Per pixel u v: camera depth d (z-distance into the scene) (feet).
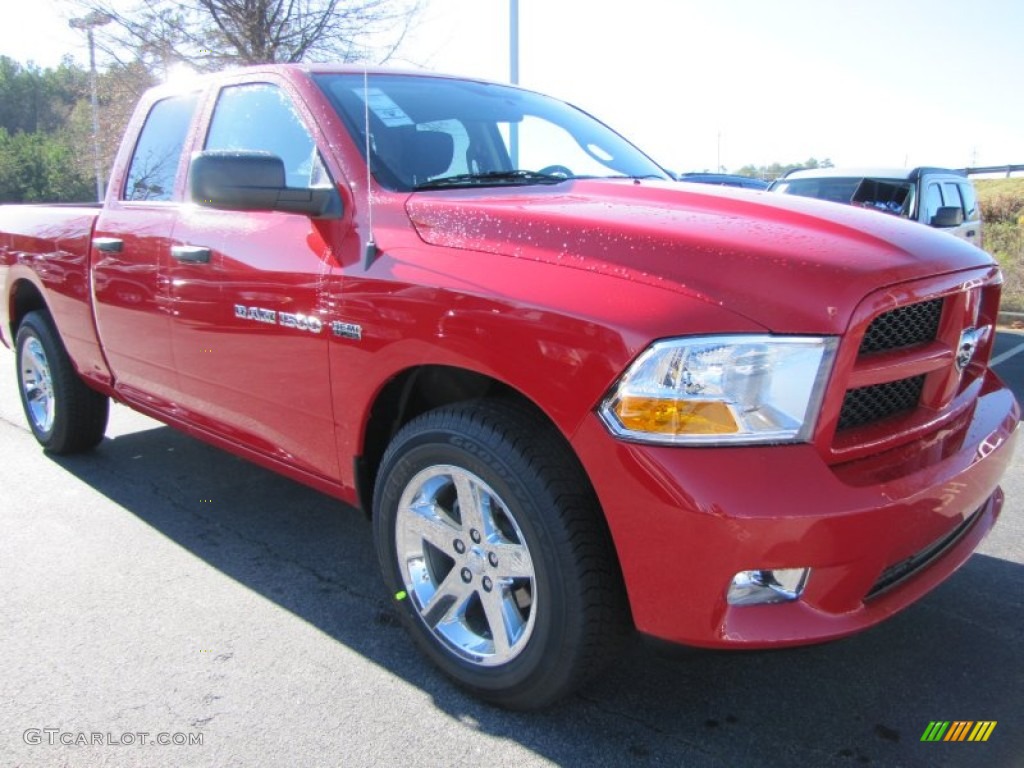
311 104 9.98
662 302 6.48
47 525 12.51
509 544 7.60
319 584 10.75
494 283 7.33
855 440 6.84
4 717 7.97
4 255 15.69
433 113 10.64
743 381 6.25
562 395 6.77
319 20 40.01
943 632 9.53
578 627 7.07
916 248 7.39
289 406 9.70
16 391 21.11
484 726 7.88
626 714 8.05
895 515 6.51
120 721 7.92
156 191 12.30
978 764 7.36
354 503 9.45
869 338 6.88
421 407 9.06
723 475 6.18
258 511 13.15
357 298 8.42
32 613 9.92
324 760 7.41
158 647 9.22
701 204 8.36
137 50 42.06
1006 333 33.45
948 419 7.84
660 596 6.57
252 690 8.43
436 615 8.45
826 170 36.55
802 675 8.71
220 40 40.60
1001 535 12.18
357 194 8.98
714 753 7.51
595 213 7.74
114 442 16.62
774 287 6.44
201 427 11.66
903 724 7.91
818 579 6.45
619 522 6.59
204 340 10.77
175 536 12.19
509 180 10.08
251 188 8.49
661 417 6.31
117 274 12.41
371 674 8.73
